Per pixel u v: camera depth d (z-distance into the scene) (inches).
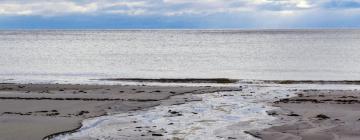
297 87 1273.4
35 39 6097.4
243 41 5162.4
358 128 658.8
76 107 862.5
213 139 599.8
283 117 760.3
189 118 750.5
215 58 2549.2
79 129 658.8
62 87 1214.9
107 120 730.8
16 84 1302.9
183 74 1722.4
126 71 1846.7
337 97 1014.4
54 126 670.5
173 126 684.1
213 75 1676.9
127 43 4877.0
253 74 1692.9
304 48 3408.0
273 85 1323.8
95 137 607.8
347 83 1375.5
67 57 2674.7
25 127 662.5
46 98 987.9
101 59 2519.7
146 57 2679.6
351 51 2942.9
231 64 2144.4
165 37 7219.5
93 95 1046.4
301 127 671.8
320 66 1962.4
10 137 600.4
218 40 5610.2
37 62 2300.7
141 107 866.8
